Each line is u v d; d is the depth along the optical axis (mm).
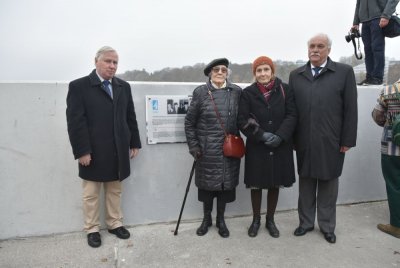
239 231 3383
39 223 3270
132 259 2846
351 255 2910
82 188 3293
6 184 3162
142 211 3527
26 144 3168
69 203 3320
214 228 3447
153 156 3506
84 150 2855
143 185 3506
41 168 3221
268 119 3027
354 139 2982
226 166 3068
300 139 3107
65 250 2998
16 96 3104
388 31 4281
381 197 4285
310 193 3271
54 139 3223
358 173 4160
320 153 3006
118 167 3021
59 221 3314
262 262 2795
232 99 3117
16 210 3207
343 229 3436
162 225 3539
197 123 3160
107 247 3053
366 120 4109
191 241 3164
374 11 4312
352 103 2971
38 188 3236
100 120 2941
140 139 3432
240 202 3801
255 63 3084
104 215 3410
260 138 2955
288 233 3336
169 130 3516
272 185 3043
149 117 3443
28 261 2809
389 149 3215
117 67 2982
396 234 3250
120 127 3033
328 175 3014
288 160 3090
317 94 2998
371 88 4090
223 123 3057
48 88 3170
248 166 3127
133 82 3400
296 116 3084
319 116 2990
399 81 3150
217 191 3273
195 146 3086
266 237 3242
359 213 3869
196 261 2812
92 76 2961
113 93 2996
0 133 3100
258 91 3053
